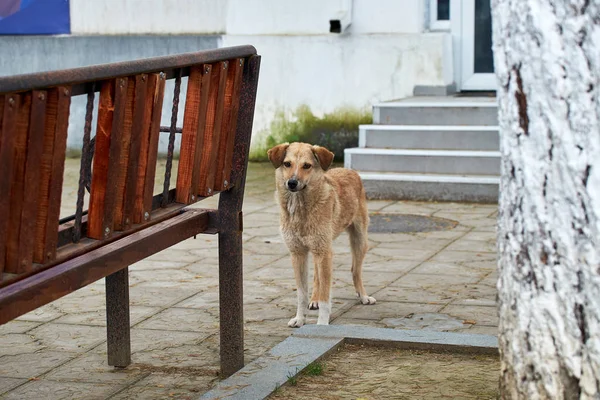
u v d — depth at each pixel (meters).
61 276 4.21
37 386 5.84
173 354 6.45
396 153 13.21
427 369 5.71
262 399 5.14
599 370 3.60
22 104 3.84
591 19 3.47
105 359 6.38
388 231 10.84
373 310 7.54
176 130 5.71
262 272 8.95
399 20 15.09
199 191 5.43
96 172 4.47
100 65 4.25
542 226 3.69
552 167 3.63
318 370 5.66
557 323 3.70
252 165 16.06
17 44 17.08
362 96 15.44
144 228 5.04
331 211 7.07
